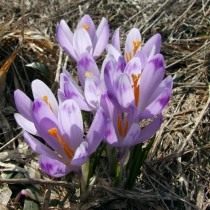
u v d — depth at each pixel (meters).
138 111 0.21
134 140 0.20
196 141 0.28
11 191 0.25
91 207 0.25
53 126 0.20
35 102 0.20
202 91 0.31
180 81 0.33
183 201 0.25
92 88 0.21
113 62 0.21
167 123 0.29
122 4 0.38
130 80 0.20
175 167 0.27
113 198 0.25
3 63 0.32
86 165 0.23
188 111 0.30
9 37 0.33
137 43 0.24
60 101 0.22
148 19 0.37
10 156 0.27
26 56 0.33
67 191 0.25
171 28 0.37
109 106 0.20
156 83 0.21
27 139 0.20
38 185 0.25
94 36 0.26
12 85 0.31
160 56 0.21
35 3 0.38
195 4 0.38
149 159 0.27
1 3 0.38
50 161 0.20
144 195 0.25
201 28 0.37
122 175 0.24
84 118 0.28
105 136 0.20
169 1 0.38
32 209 0.25
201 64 0.33
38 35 0.34
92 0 0.39
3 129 0.29
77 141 0.20
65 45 0.26
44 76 0.32
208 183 0.27
